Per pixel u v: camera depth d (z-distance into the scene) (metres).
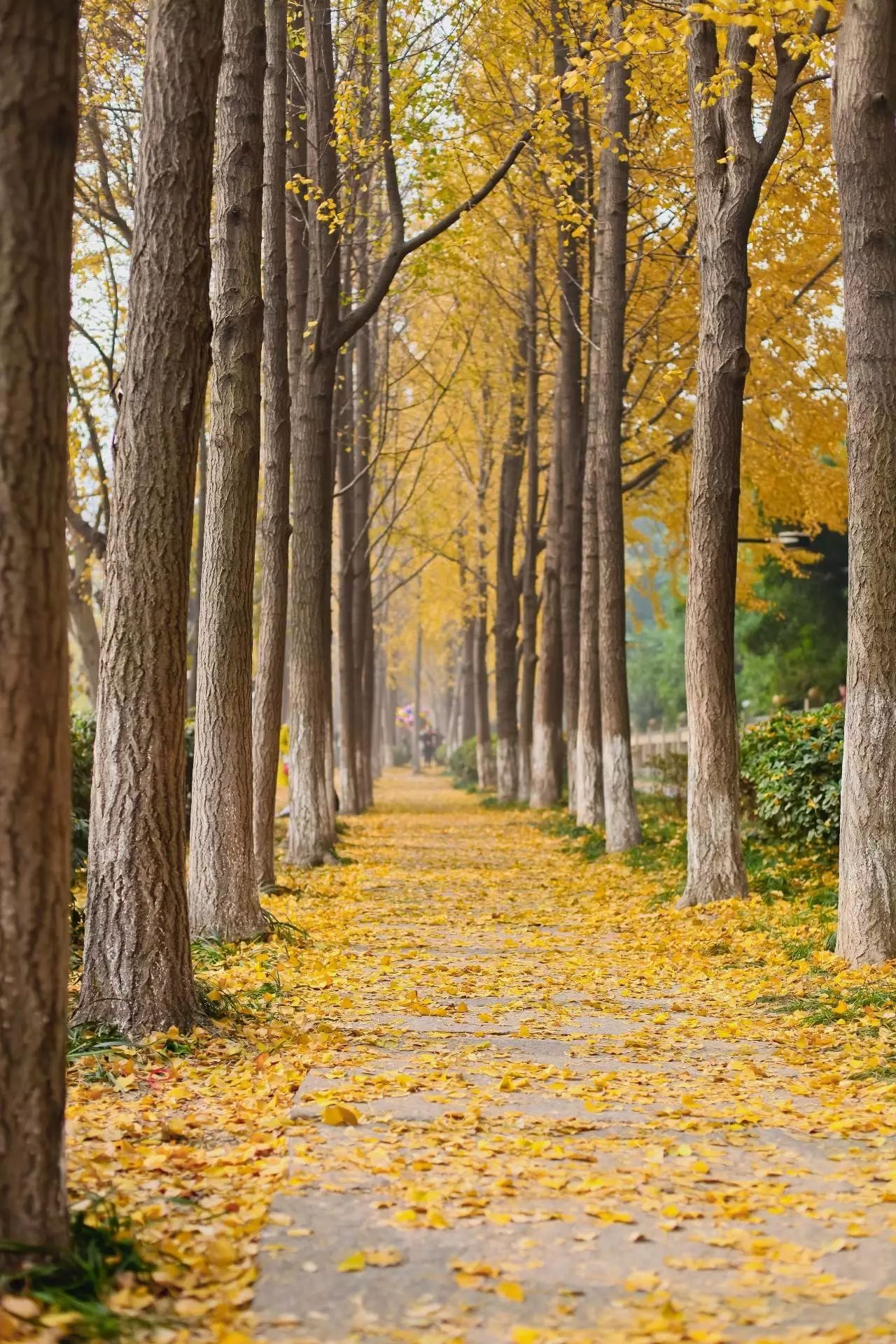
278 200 15.86
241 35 11.72
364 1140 5.88
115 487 8.30
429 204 18.64
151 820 8.17
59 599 4.24
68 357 4.33
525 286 30.41
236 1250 4.50
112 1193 5.04
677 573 32.44
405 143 16.86
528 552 36.62
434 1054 7.89
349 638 33.28
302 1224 4.77
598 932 14.04
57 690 4.23
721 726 15.02
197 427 8.37
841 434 25.22
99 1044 7.72
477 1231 4.72
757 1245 4.54
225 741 12.53
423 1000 9.85
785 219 20.58
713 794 14.98
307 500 20.33
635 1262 4.44
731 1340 3.76
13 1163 4.11
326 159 18.56
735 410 14.94
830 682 43.75
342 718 33.84
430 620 56.81
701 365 14.98
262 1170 5.39
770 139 14.49
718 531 14.96
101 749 8.24
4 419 4.13
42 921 4.19
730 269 14.72
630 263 23.53
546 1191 5.19
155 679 8.20
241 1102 6.65
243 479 12.35
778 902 14.25
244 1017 8.77
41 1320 3.75
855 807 10.84
